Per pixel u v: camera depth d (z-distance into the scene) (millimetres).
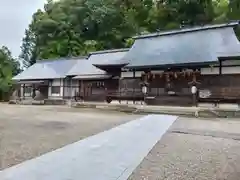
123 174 4137
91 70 24000
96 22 40031
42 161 4660
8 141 6324
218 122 11539
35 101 26453
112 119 11766
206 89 16672
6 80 34219
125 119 11828
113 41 38969
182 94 16766
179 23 29109
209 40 18375
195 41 18953
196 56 16781
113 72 21703
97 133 7707
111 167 4469
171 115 14391
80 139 6738
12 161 4637
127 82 20172
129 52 21578
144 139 6914
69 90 26500
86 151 5465
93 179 3854
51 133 7609
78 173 4086
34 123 9844
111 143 6309
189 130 8688
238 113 14148
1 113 14164
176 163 4824
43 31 42156
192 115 14875
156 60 18203
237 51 15836
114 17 38594
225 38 17922
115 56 25312
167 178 4012
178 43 19688
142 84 18547
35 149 5566
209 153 5594
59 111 16516
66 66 28609
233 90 15844
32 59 47969
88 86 23906
